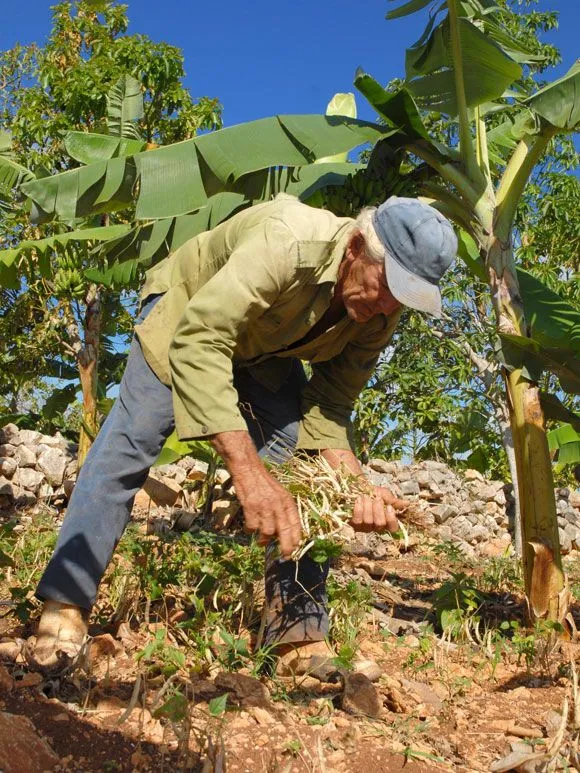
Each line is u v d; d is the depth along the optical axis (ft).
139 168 14.06
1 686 6.93
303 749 6.67
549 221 40.88
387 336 9.09
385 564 20.29
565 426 23.91
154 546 12.14
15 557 12.56
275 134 14.03
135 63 34.99
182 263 8.66
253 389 9.45
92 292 32.37
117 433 8.43
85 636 8.08
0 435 22.16
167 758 6.23
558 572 13.43
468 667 10.50
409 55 15.97
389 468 28.99
